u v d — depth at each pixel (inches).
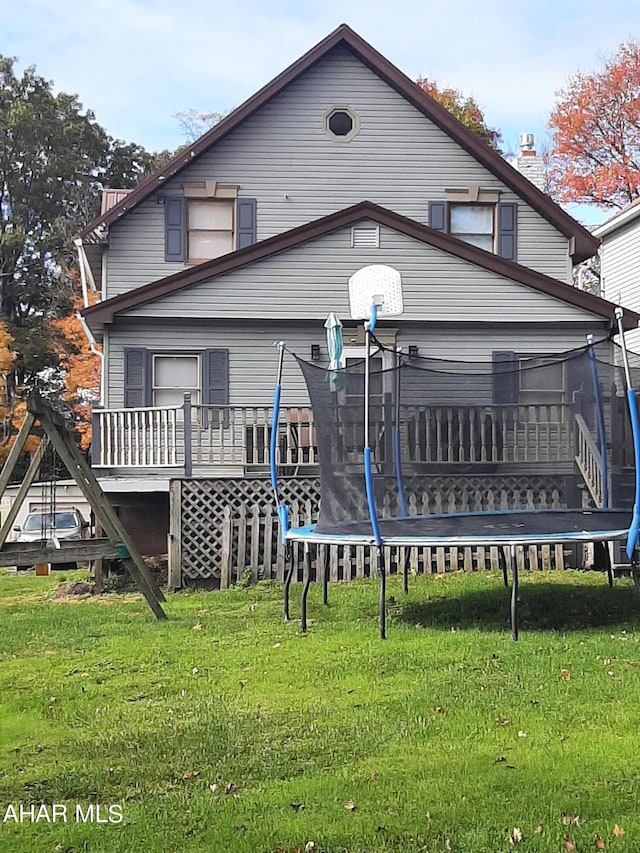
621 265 922.7
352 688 259.6
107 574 551.2
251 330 681.0
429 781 188.9
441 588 433.1
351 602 403.2
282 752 209.0
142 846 164.2
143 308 666.8
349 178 761.6
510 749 206.8
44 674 284.7
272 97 748.6
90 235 719.1
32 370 1568.7
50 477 489.7
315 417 371.6
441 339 694.5
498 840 163.0
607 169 1330.0
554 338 697.6
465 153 768.3
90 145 1881.2
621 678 264.2
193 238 749.3
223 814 175.9
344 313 681.0
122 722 234.1
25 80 1866.4
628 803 176.7
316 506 501.4
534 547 503.5
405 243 687.1
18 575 675.4
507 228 766.5
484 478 444.1
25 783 194.2
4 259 1808.6
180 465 564.1
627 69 1359.5
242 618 375.9
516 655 293.1
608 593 411.2
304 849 161.5
